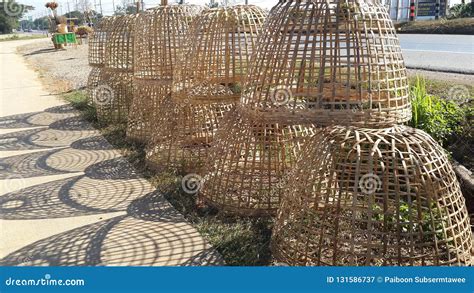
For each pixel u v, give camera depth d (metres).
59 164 6.27
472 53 12.16
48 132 8.07
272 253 3.67
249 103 4.09
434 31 16.62
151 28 6.19
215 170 4.68
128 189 5.27
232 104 5.20
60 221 4.50
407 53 12.77
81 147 7.06
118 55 7.91
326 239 3.49
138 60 6.41
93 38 9.12
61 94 11.83
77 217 4.57
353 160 3.16
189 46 5.29
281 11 3.93
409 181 3.09
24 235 4.22
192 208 4.68
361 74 3.86
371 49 3.75
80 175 5.80
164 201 4.89
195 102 5.09
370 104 3.66
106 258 3.76
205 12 5.34
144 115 6.92
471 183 4.38
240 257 3.73
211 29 5.12
